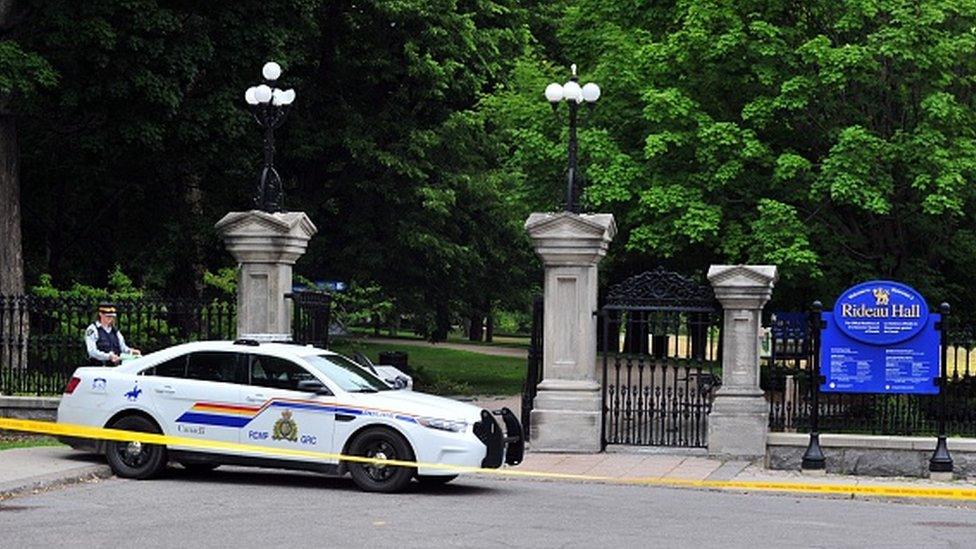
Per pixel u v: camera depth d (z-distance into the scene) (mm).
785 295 65000
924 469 42719
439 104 85125
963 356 63469
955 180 56375
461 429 35438
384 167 81688
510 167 84875
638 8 69438
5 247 67875
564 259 48125
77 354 51031
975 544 29469
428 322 90812
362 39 82812
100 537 27766
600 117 68000
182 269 80562
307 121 82125
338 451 35812
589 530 30062
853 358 42844
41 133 75125
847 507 36406
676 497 37406
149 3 64375
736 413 45688
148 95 65500
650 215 64312
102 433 37406
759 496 38500
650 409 48094
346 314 80688
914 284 61688
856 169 57594
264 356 37156
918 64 58094
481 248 88000
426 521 30703
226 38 69250
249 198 76938
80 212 81750
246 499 34031
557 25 94750
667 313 51188
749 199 62938
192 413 37094
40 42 65438
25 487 35156
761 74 60719
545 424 47219
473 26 82188
